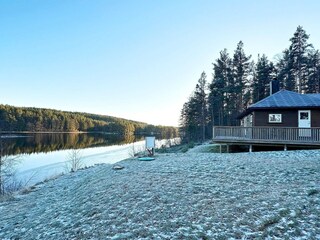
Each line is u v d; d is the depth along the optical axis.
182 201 6.45
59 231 5.64
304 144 16.02
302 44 37.94
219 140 17.59
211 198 6.54
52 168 22.33
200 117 49.97
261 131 16.94
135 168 11.35
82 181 11.61
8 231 6.48
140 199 6.83
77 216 6.38
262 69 42.34
